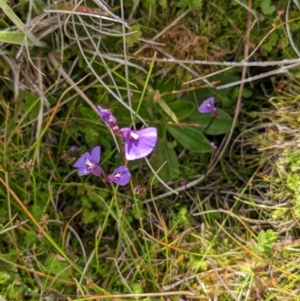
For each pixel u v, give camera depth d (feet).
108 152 0.89
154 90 0.89
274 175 0.84
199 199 0.87
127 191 0.88
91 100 0.89
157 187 0.89
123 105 0.88
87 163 0.80
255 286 0.79
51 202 0.86
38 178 0.87
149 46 0.86
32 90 0.87
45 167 0.86
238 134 0.89
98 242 0.81
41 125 0.87
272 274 0.80
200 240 0.85
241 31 0.85
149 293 0.80
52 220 0.84
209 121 0.89
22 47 0.82
